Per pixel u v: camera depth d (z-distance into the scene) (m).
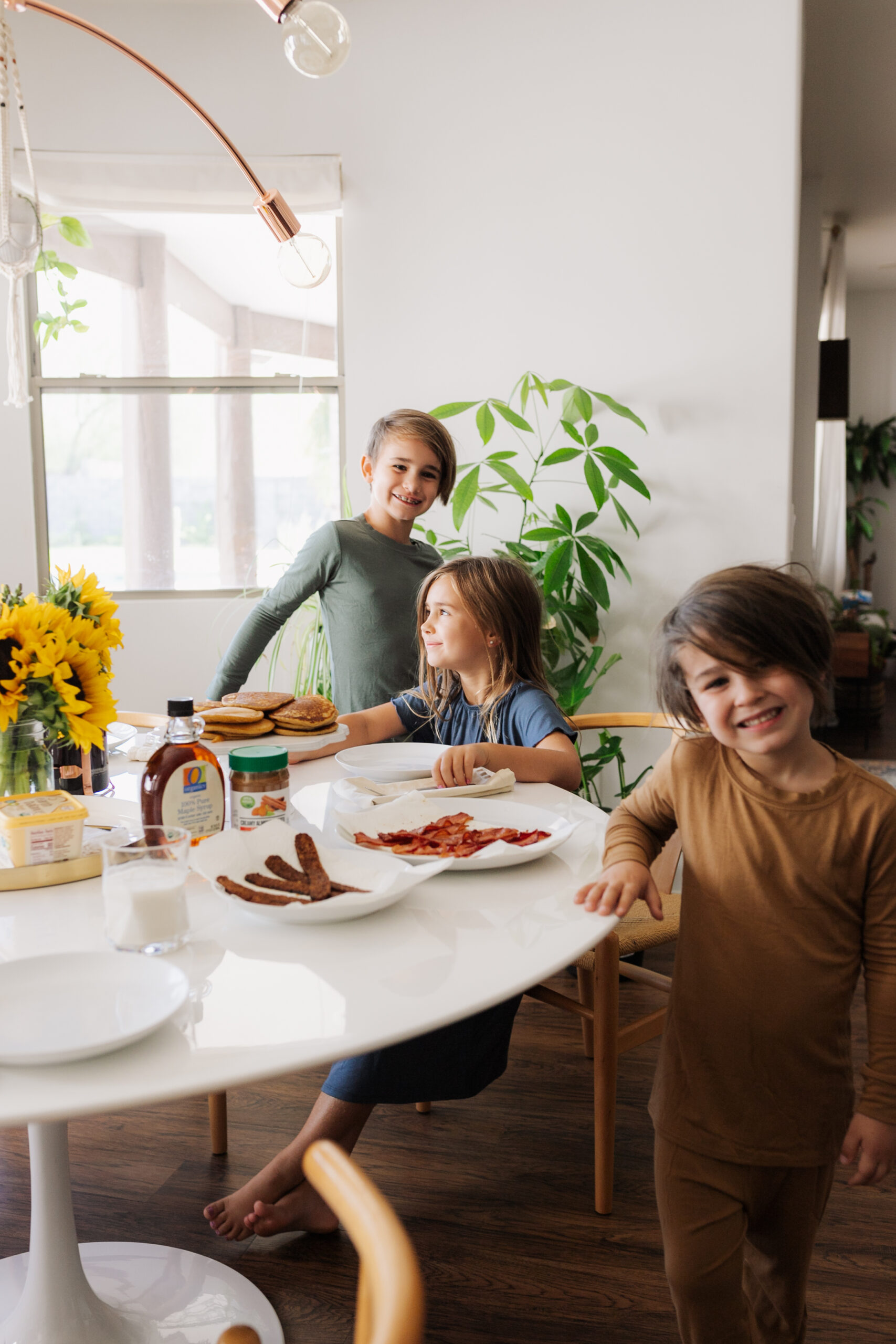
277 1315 1.38
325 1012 0.77
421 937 0.93
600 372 3.06
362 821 1.21
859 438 7.95
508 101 3.01
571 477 3.08
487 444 2.81
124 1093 0.66
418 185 3.05
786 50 2.90
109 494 3.23
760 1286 1.15
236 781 1.17
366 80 3.02
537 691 1.70
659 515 3.07
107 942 0.92
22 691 1.18
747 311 2.99
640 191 2.99
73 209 3.05
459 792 1.37
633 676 3.12
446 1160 1.78
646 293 3.02
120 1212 1.62
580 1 2.96
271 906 0.92
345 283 3.09
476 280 3.06
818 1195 1.09
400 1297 0.45
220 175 3.04
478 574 1.72
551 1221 1.61
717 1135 1.06
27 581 3.21
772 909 1.03
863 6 3.36
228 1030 0.75
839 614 5.93
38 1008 0.76
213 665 3.23
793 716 0.99
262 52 3.01
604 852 1.13
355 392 3.12
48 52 3.00
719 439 3.04
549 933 0.94
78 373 3.18
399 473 2.28
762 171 2.95
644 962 2.66
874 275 7.25
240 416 3.22
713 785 1.08
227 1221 1.49
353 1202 0.54
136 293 3.17
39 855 1.09
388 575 2.32
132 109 3.03
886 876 1.00
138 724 2.20
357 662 2.32
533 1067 2.12
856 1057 2.12
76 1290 1.26
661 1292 1.45
